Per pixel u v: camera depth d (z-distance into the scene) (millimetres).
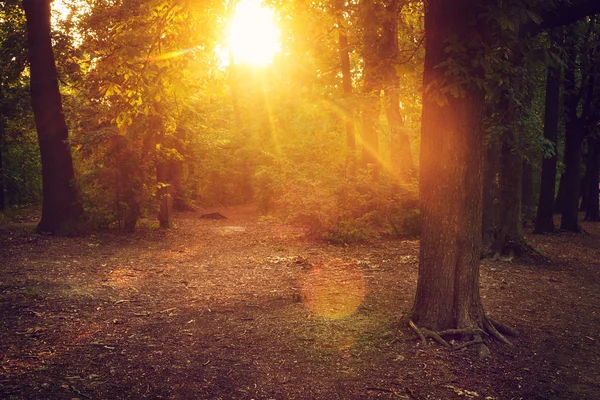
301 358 5051
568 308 7184
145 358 5039
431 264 5668
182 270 10172
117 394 4191
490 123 10500
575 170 17609
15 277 8938
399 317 6371
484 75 5113
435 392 4312
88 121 16047
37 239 14047
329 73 16938
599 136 19438
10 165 28484
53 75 15461
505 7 4703
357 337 5641
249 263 11023
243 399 4145
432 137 5562
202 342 5547
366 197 15688
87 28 13945
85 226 15547
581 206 29359
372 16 8672
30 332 5816
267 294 7902
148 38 6629
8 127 25047
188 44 6848
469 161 5488
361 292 7938
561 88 18531
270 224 20141
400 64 7160
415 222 15117
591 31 14438
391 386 4414
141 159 16578
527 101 12000
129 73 6758
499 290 8219
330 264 10750
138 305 7242
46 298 7461
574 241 15227
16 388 4199
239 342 5539
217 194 33438
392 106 17266
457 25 5164
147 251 12930
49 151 15258
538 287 8547
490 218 11539
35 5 15156
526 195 21000
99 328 6059
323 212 14602
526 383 4559
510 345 5492
